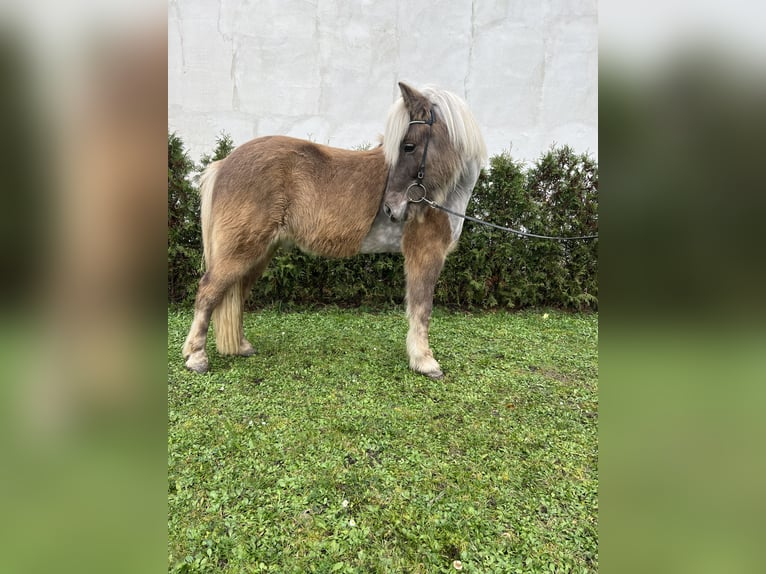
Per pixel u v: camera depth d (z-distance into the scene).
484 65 5.34
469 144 2.56
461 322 4.29
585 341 3.74
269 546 1.45
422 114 2.45
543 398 2.62
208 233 2.70
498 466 1.92
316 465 1.88
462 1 5.23
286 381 2.74
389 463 1.91
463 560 1.41
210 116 5.05
